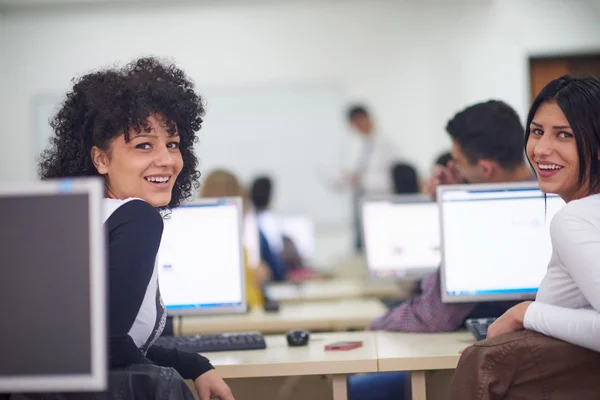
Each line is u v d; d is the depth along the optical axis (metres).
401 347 2.17
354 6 7.95
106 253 1.56
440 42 7.83
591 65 7.79
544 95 1.83
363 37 7.95
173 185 1.97
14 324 1.33
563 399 1.58
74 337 1.33
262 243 5.31
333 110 7.94
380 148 7.68
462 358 1.64
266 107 7.96
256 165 7.95
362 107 7.69
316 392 2.46
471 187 2.43
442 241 2.42
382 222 3.92
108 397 1.49
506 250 2.42
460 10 7.77
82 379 1.32
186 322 3.24
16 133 8.07
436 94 7.85
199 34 7.98
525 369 1.59
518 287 2.42
